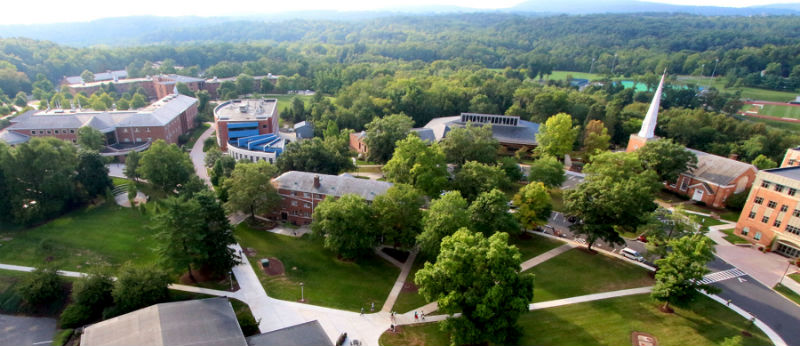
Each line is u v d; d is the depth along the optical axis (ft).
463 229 197.67
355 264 245.04
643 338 183.21
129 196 301.84
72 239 257.14
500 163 346.33
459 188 303.89
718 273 238.27
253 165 299.17
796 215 250.57
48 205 276.41
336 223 234.38
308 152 348.79
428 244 222.48
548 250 261.44
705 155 367.86
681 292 186.39
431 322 194.49
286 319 194.49
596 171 317.83
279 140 454.81
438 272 175.73
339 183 291.58
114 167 400.88
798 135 467.52
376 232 244.63
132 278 189.37
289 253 254.88
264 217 305.53
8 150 276.21
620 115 518.78
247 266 237.45
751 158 414.21
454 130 374.02
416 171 301.02
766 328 192.44
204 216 213.66
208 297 207.00
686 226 236.43
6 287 211.61
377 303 208.85
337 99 629.51
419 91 579.48
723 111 630.33
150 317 170.60
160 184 320.29
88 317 189.37
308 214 294.05
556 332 186.39
